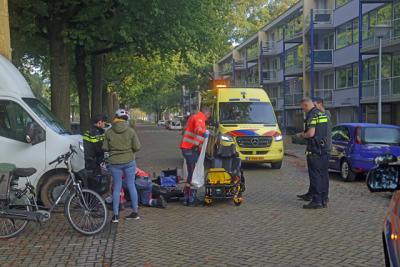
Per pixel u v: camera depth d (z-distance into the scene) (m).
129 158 8.38
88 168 9.16
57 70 17.53
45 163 8.97
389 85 29.12
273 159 15.94
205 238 7.31
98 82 26.27
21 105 9.05
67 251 6.66
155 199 9.81
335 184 12.88
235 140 15.70
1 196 7.24
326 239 7.14
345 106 37.47
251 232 7.64
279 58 56.28
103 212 7.57
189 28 18.95
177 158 20.72
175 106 107.31
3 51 10.40
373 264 5.95
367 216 8.70
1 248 6.84
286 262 6.07
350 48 36.41
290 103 47.28
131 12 17.06
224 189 9.69
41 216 7.31
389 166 4.77
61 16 17.31
